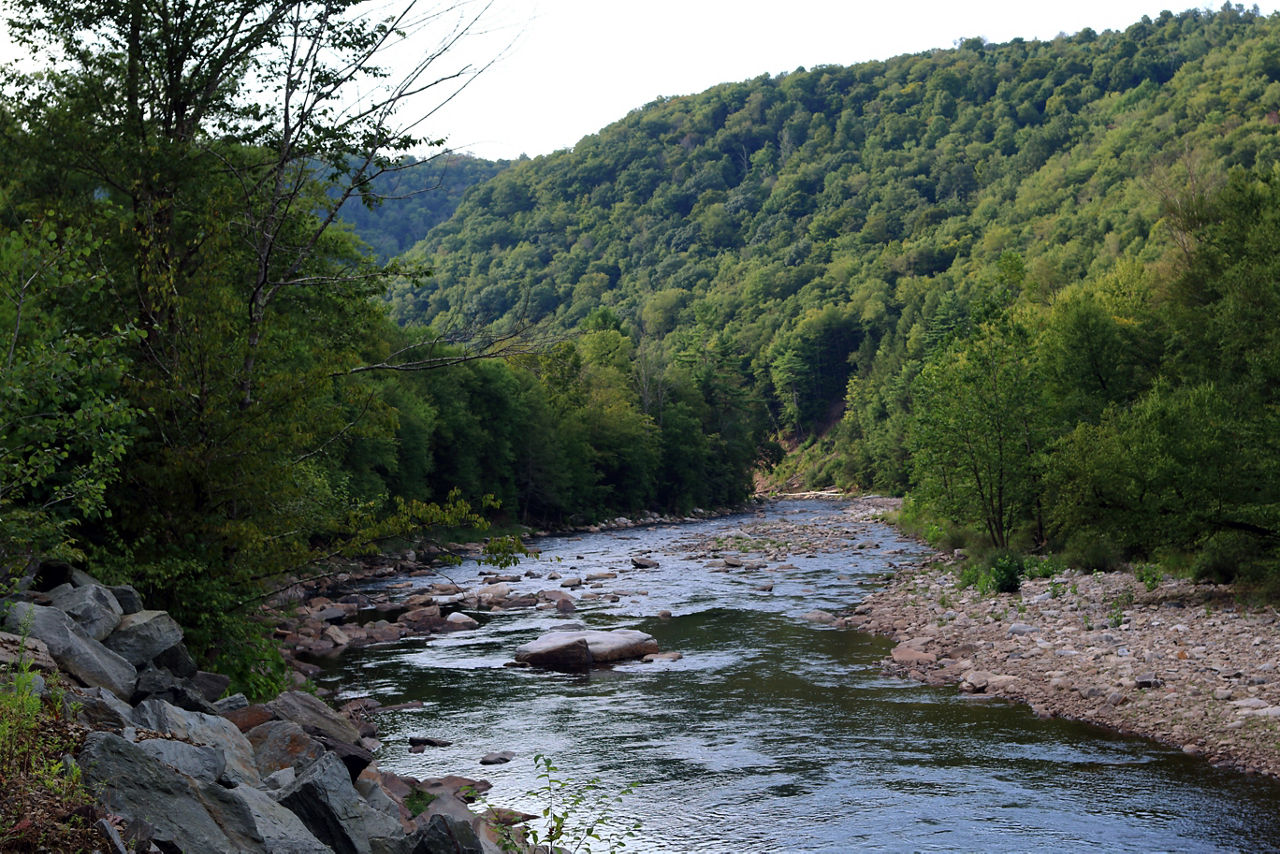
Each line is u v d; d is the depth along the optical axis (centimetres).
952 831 1270
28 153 1706
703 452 10356
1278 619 2189
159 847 658
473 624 2897
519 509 7744
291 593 3017
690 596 3475
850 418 15125
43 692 834
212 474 1524
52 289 1110
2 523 1009
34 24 1650
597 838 1213
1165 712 1712
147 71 1694
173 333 1567
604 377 9719
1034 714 1802
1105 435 3000
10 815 600
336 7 1593
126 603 1306
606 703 1973
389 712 1906
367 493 4831
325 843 830
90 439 1033
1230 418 2577
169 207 1711
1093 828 1264
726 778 1495
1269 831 1233
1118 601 2569
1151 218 14125
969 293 15812
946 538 4709
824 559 4631
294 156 1644
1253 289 3056
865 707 1900
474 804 1340
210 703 1167
